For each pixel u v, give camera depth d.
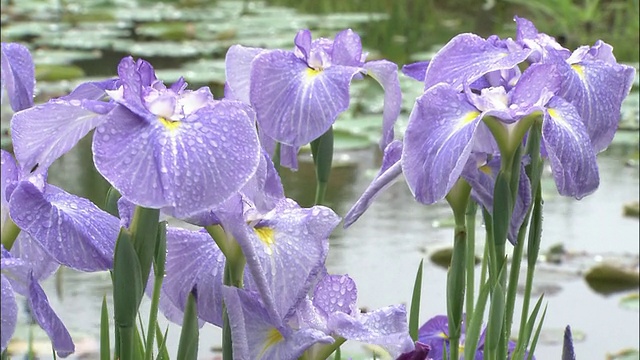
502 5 8.09
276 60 2.00
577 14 7.07
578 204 4.07
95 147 1.75
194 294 1.85
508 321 1.98
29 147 1.81
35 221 1.79
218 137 1.75
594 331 2.92
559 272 3.34
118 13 9.41
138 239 1.78
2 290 1.71
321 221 1.83
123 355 1.78
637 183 4.33
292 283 1.80
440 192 1.87
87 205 1.83
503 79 1.99
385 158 2.00
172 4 10.55
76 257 1.79
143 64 1.80
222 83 5.80
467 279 2.05
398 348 1.80
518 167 1.91
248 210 1.81
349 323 1.80
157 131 1.75
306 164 4.48
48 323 1.74
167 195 1.73
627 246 3.56
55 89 5.68
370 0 9.12
